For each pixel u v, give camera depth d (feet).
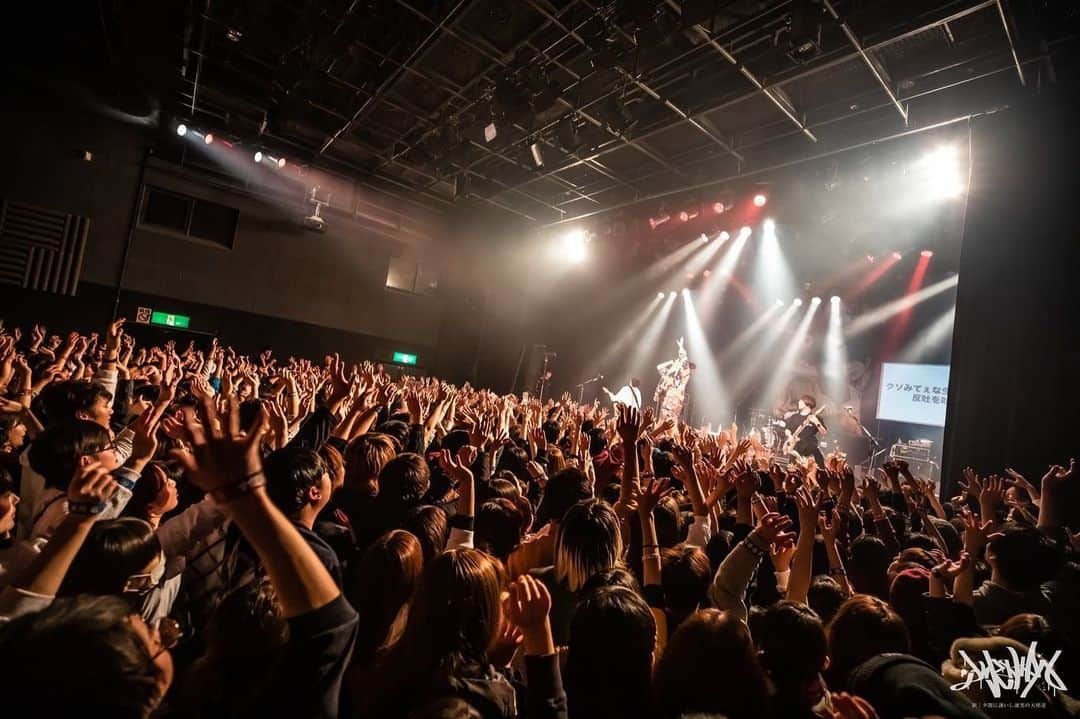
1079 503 12.73
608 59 24.56
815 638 4.84
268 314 43.29
